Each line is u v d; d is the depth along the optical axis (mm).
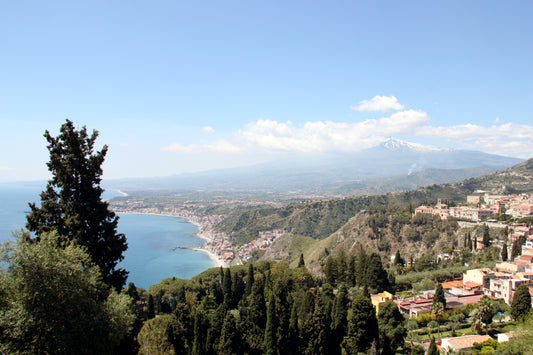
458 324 75000
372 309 59156
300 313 73625
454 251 155500
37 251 29547
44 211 38250
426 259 142500
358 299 59656
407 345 68875
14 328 27250
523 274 92500
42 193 39000
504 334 62344
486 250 138375
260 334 62375
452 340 63750
